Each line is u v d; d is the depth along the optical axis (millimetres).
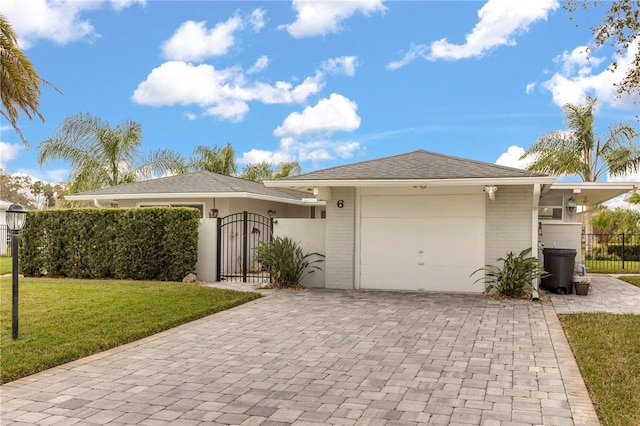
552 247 14094
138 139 25453
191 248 14578
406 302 11508
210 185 18141
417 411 5004
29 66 14039
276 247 13742
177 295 11719
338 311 10438
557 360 6812
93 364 6758
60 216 15641
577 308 10719
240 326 9078
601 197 19406
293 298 12117
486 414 4914
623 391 5449
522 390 5613
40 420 4820
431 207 13180
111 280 14695
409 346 7605
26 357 6758
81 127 24625
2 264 20531
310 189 14758
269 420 4789
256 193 17734
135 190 18406
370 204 13648
